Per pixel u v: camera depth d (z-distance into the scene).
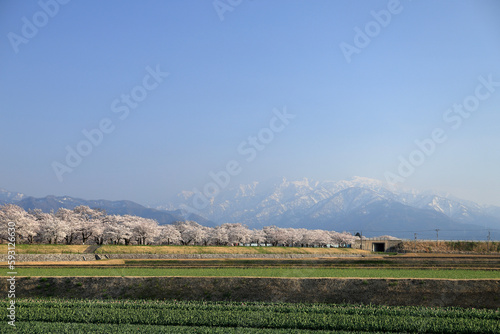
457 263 91.88
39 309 44.81
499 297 52.91
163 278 58.03
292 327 41.28
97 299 53.72
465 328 40.06
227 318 42.81
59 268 77.62
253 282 57.22
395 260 91.62
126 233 158.62
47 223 141.50
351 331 40.06
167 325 41.47
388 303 53.81
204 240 183.62
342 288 55.88
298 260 90.81
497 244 186.62
